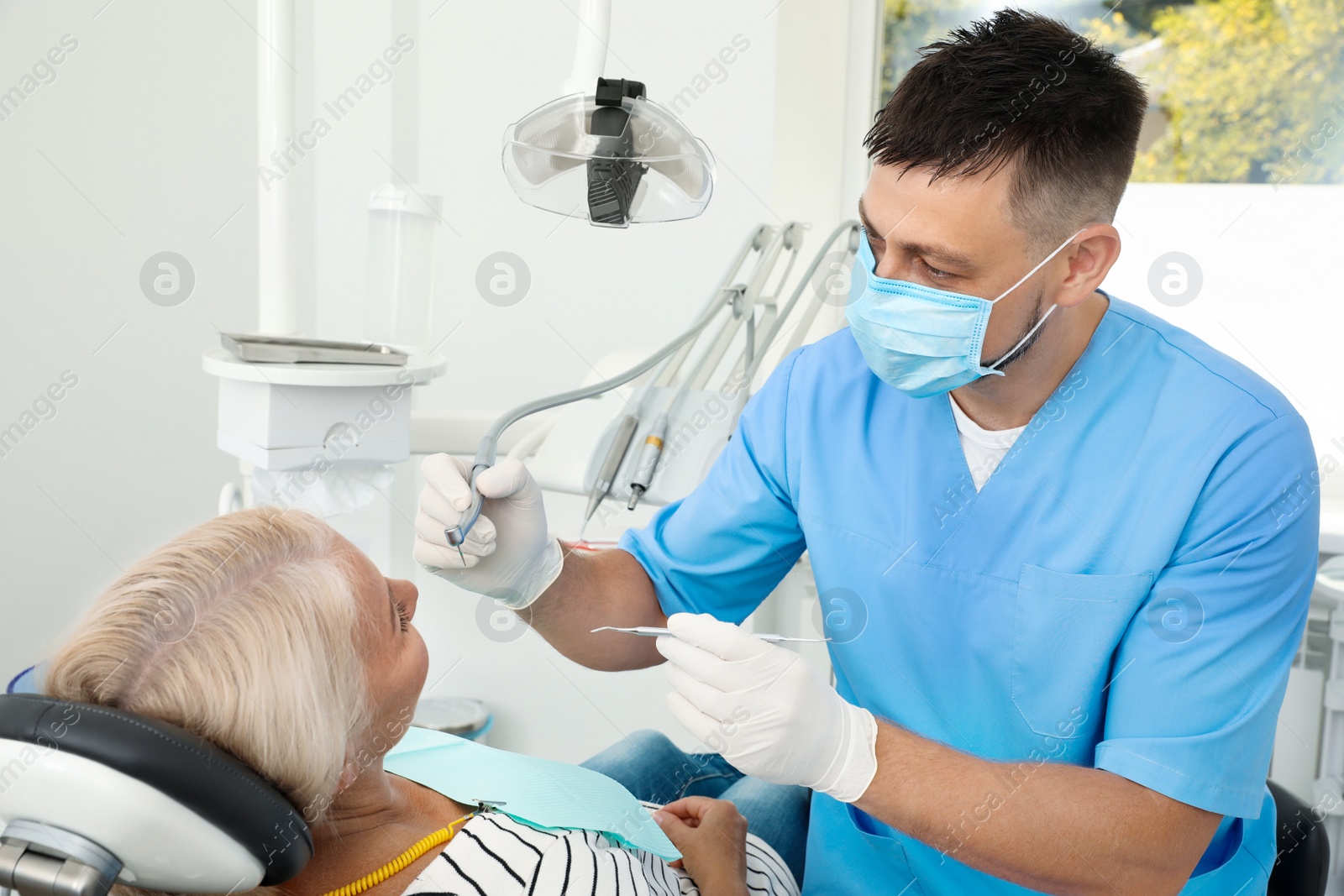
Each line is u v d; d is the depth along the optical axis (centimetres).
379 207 186
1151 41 206
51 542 208
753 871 113
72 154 198
